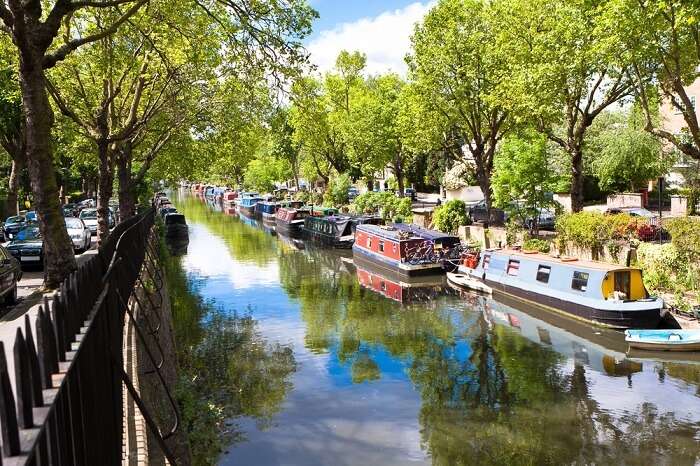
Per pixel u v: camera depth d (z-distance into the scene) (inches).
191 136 1226.0
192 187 6338.6
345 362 706.2
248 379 649.0
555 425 527.5
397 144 1947.6
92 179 2269.9
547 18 973.2
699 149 772.0
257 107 985.5
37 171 448.1
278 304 1010.7
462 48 1186.6
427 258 1229.7
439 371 673.6
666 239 887.7
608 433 507.5
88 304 243.6
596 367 665.0
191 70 846.5
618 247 892.6
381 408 570.3
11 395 103.0
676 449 476.1
